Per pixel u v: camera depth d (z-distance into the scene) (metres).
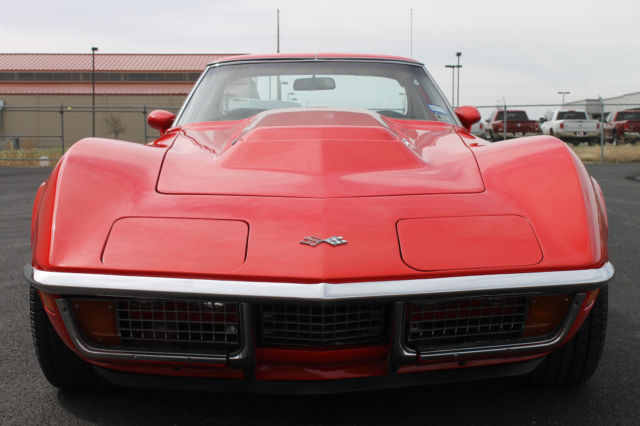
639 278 3.24
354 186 1.63
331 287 1.33
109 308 1.48
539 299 1.51
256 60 2.87
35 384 1.90
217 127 2.41
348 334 1.48
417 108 2.70
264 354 1.50
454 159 1.88
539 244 1.47
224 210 1.53
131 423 1.64
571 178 1.62
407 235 1.45
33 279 1.46
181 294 1.36
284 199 1.57
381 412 1.70
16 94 44.66
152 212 1.53
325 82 2.77
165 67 49.38
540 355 1.60
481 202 1.59
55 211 1.50
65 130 42.72
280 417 1.67
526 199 1.60
